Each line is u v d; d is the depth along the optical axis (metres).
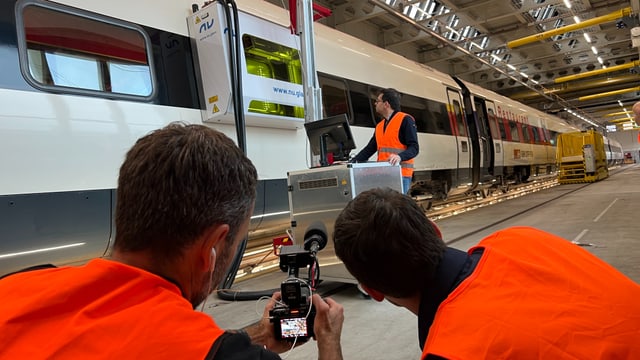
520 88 21.44
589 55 17.58
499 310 0.72
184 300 0.58
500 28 13.26
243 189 0.65
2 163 2.30
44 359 0.47
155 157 0.60
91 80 2.78
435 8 11.50
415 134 3.60
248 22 3.48
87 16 2.81
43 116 2.50
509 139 10.88
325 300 0.99
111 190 2.76
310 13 3.64
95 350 0.48
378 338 2.31
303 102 3.77
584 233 5.19
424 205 7.63
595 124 35.47
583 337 0.67
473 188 8.97
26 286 0.59
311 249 1.16
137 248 0.61
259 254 4.51
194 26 3.39
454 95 8.15
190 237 0.60
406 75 6.61
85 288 0.55
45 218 2.46
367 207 0.87
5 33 2.41
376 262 0.84
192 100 3.36
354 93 5.28
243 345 0.55
